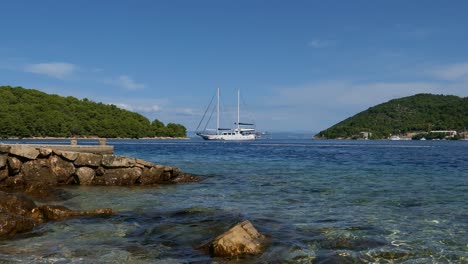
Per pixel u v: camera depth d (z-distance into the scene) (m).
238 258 8.95
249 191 19.62
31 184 19.12
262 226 11.73
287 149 78.69
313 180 23.91
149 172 23.02
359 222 12.48
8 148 19.92
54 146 23.75
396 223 12.36
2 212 11.29
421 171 29.55
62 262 8.60
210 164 36.47
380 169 31.33
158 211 14.16
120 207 15.16
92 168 22.28
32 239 10.35
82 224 11.98
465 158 47.88
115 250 9.52
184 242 10.20
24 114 164.50
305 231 11.26
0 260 8.65
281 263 8.67
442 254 9.33
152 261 8.77
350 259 8.95
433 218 13.12
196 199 17.25
